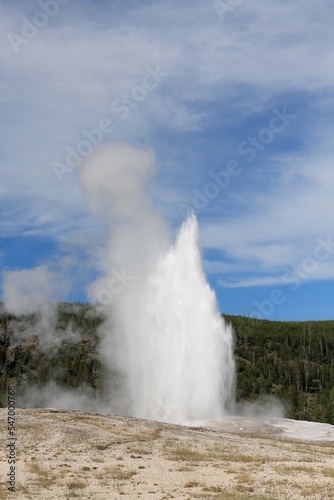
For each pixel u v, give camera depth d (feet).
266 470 86.99
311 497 67.31
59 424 129.18
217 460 96.73
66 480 77.56
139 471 84.99
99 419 144.77
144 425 140.46
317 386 418.51
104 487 73.77
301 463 95.35
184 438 123.54
